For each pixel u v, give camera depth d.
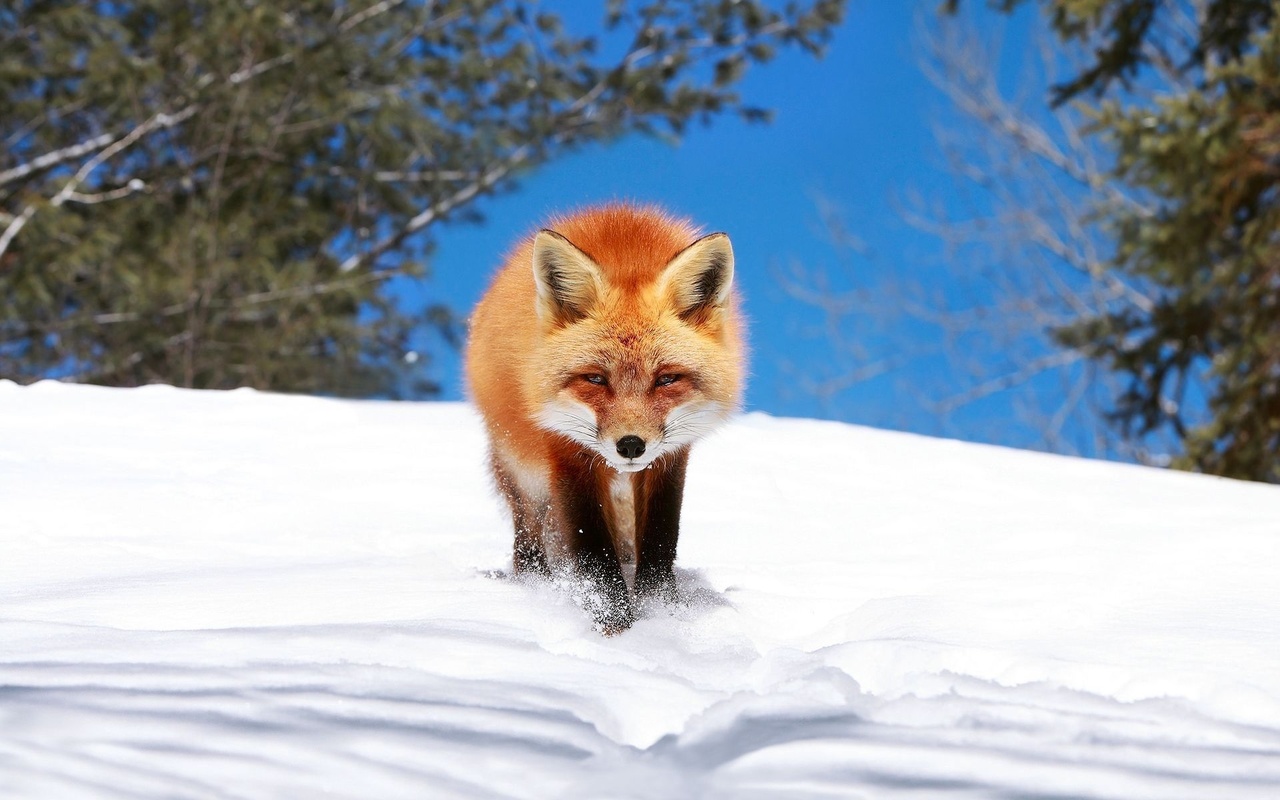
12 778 4.83
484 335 11.14
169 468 16.28
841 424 23.39
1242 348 34.34
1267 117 32.72
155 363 45.59
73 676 6.35
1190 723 6.32
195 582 9.98
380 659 7.09
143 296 42.50
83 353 44.25
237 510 13.88
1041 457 21.02
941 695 6.53
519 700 6.29
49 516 13.04
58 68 45.09
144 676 6.38
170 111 46.31
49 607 8.80
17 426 18.67
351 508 14.56
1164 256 36.03
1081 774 5.51
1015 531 14.09
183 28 44.91
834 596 10.62
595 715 6.22
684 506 15.58
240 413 21.16
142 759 5.18
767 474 17.88
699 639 9.05
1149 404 41.16
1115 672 7.54
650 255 10.23
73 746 5.25
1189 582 11.09
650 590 10.12
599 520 9.94
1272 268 33.72
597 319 9.59
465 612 8.91
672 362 9.56
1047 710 6.32
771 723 6.10
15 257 41.91
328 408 22.19
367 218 52.88
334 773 5.19
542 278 9.65
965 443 22.14
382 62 49.34
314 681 6.39
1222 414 34.97
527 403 9.99
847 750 5.66
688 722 6.21
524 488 10.98
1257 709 6.89
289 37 47.84
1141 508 15.98
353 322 47.66
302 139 49.22
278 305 44.91
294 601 9.18
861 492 16.84
